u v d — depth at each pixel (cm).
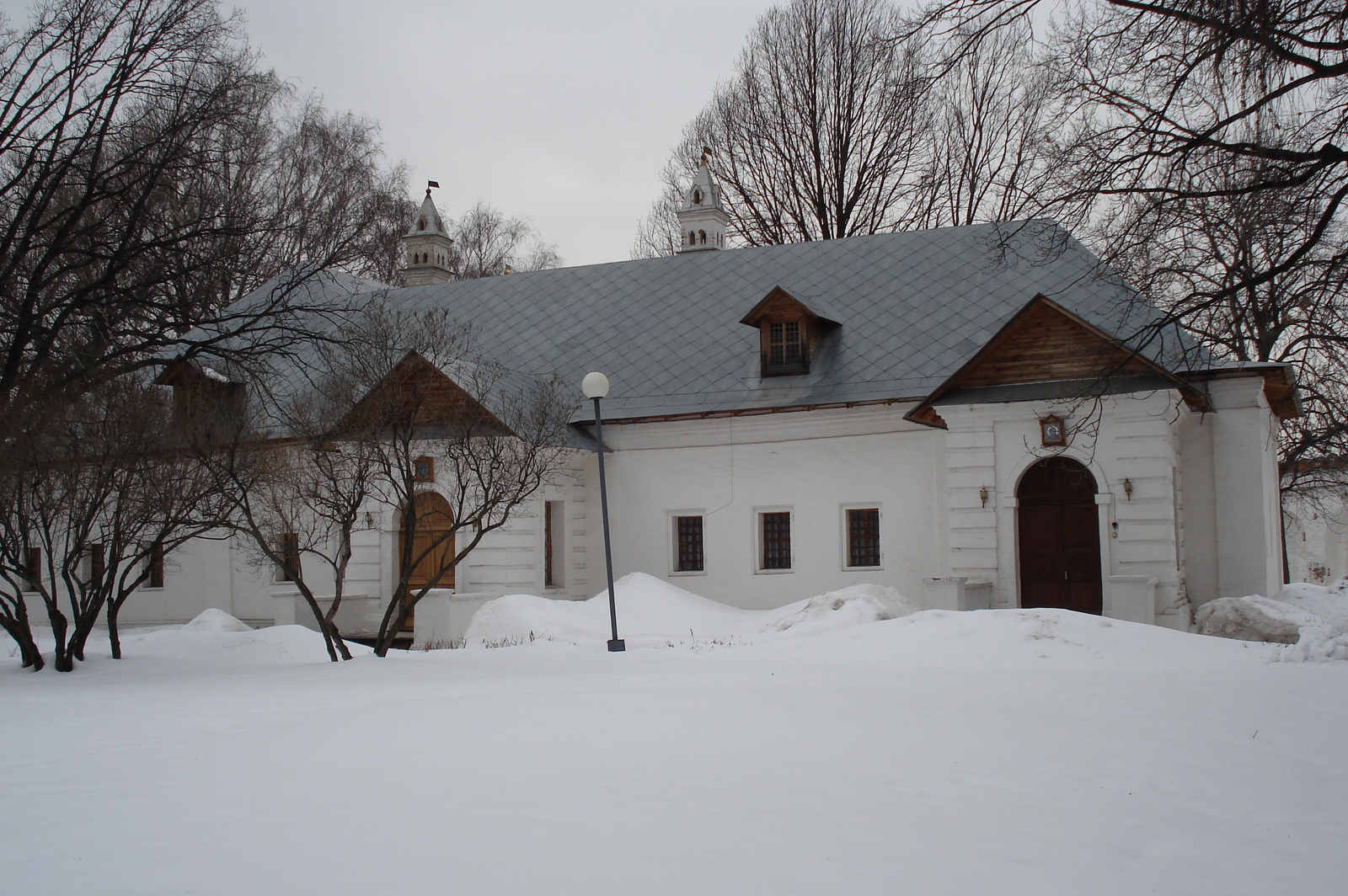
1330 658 1575
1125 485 2366
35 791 809
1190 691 1280
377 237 4762
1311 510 5100
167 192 2466
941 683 1391
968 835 663
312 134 4772
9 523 1803
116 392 1959
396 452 2016
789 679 1468
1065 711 1137
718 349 3066
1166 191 1444
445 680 1544
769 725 1032
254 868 586
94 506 1862
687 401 2938
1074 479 2472
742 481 2864
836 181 4559
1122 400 2381
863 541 2769
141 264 2575
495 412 2627
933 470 2678
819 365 2894
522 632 2362
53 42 2258
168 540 2302
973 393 2508
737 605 2844
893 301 2992
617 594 2623
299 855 610
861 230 4544
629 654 2008
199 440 1948
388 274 4838
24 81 2259
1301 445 3359
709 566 2883
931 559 2666
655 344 3155
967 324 2836
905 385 2727
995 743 954
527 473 2156
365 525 2916
